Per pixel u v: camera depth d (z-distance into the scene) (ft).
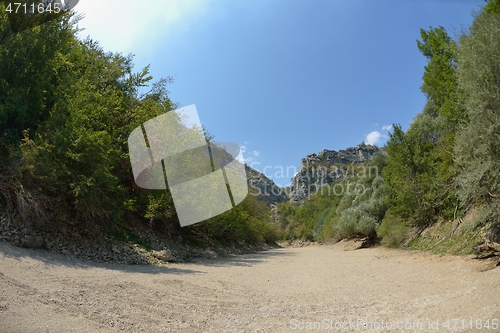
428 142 64.03
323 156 433.48
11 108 30.81
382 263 45.27
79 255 30.99
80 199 32.22
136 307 17.44
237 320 17.20
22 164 29.30
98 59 52.21
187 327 15.43
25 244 27.63
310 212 231.30
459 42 37.17
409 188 62.64
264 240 142.92
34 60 33.88
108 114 43.57
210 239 66.74
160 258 38.93
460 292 22.07
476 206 43.09
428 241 55.98
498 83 29.99
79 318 14.47
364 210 94.48
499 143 28.68
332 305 20.81
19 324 12.48
